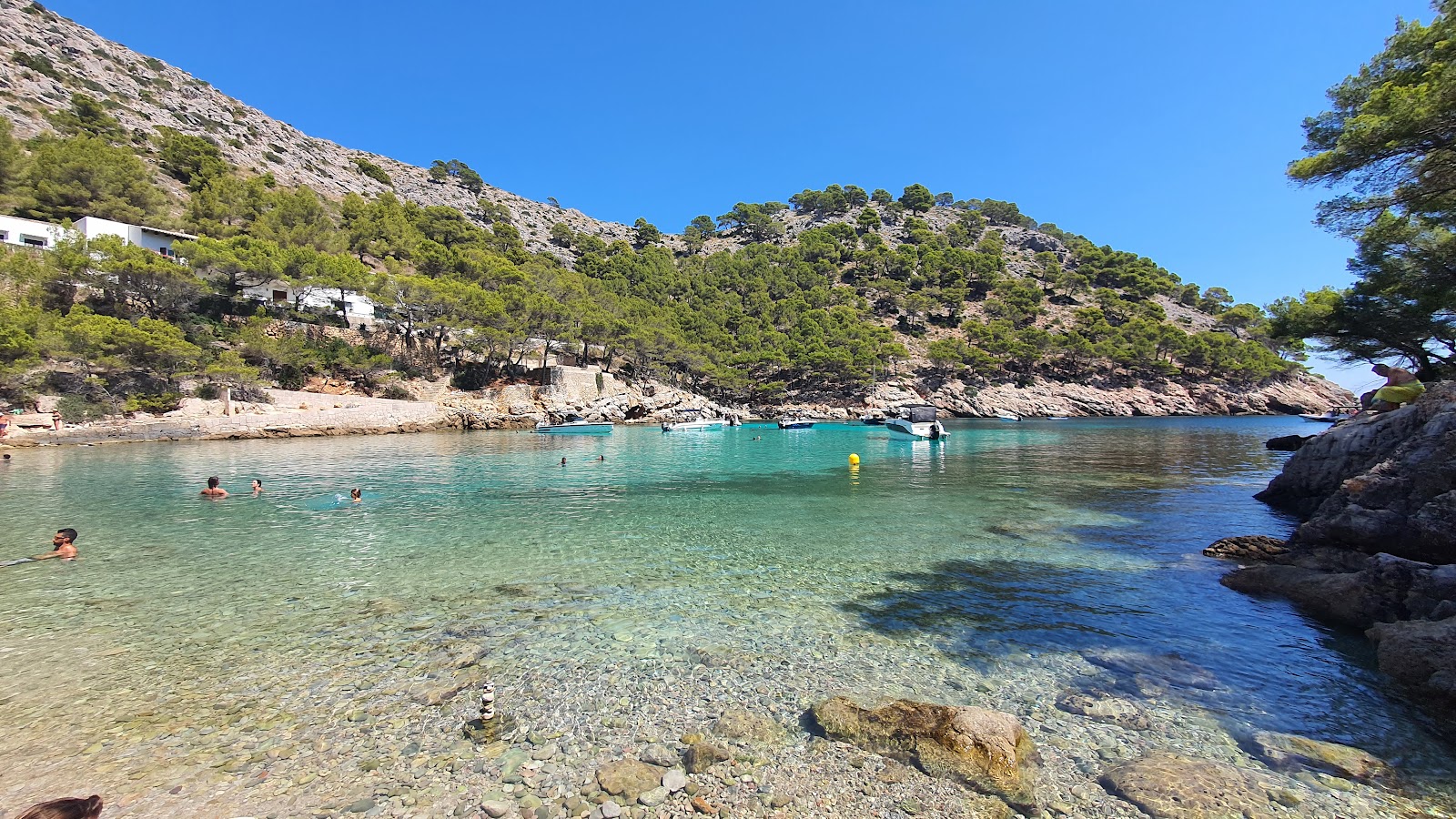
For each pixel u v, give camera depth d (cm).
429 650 794
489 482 2392
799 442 4500
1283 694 673
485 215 14762
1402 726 602
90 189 6081
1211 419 8319
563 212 19262
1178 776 507
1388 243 2139
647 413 6781
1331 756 546
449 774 521
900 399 8831
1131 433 5456
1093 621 909
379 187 13950
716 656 779
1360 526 1051
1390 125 1112
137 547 1348
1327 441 1714
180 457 3100
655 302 10638
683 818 462
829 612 952
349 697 662
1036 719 623
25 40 10469
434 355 6297
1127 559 1269
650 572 1170
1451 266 2084
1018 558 1281
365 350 5656
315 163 13038
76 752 551
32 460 2917
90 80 10512
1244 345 10200
